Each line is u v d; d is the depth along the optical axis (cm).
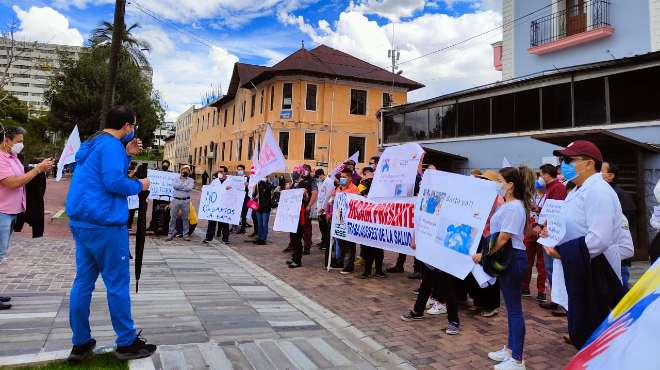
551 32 1593
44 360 359
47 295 552
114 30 1298
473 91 1667
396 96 3200
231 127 3888
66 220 1294
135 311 514
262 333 466
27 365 349
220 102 4119
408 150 686
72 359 354
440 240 500
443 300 561
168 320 488
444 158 1806
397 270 822
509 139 1567
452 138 1806
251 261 885
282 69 2927
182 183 1102
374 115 3136
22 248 849
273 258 934
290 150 2955
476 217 465
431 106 1953
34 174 499
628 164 1069
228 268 798
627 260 494
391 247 691
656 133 1134
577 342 356
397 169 695
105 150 356
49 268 697
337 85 3055
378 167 731
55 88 2919
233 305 565
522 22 1708
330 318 536
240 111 3669
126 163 369
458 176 498
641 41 1337
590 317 349
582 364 175
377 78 3123
